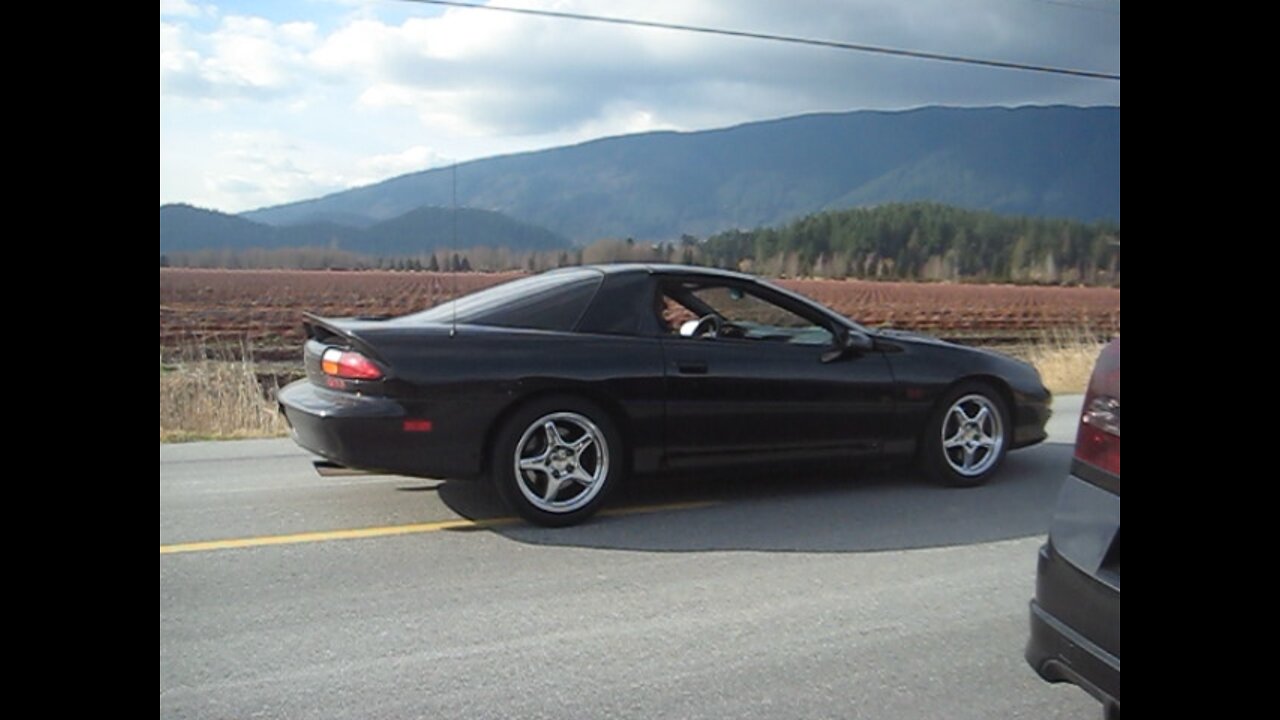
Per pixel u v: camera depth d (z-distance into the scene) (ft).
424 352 17.12
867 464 20.38
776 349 19.39
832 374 19.63
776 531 17.79
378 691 11.34
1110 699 9.15
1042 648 10.03
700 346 18.78
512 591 14.61
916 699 11.32
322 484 21.03
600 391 17.84
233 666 11.94
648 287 18.93
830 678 11.82
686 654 12.44
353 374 17.06
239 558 15.90
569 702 11.12
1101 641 9.32
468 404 17.15
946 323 104.12
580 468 18.04
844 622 13.56
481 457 17.40
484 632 13.07
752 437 19.10
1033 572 15.72
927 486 21.21
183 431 28.76
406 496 19.97
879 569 15.79
